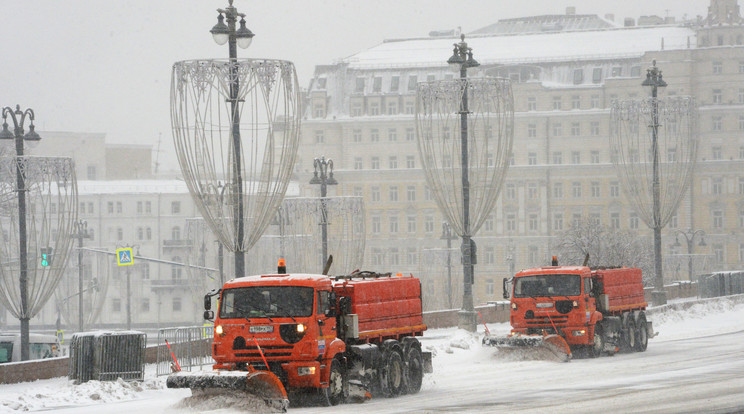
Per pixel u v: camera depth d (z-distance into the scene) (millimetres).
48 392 39031
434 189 67000
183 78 48750
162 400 38281
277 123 50000
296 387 35094
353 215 94500
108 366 42719
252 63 48969
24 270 65375
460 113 66062
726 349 57562
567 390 38094
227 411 33156
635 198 90750
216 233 49250
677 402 33531
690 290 114625
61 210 67500
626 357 55219
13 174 67875
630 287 60156
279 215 93000
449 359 53938
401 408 34156
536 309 54156
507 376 45062
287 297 35281
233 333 35312
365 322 38312
